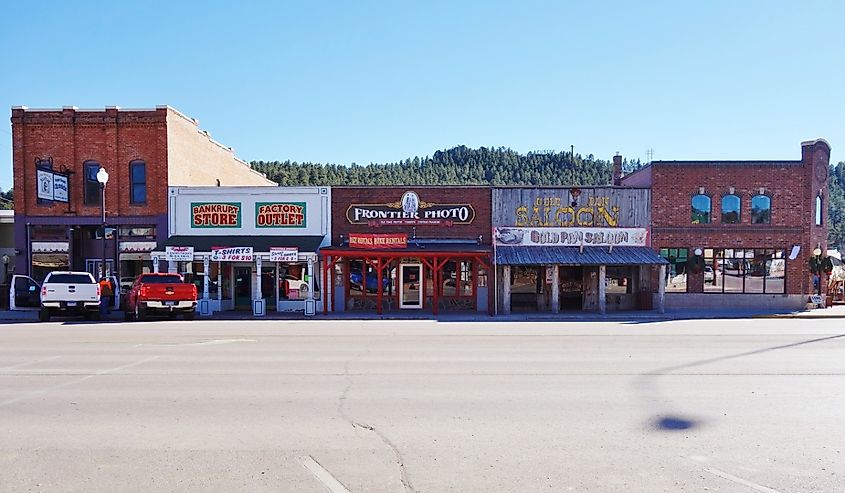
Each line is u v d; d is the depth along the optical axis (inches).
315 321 902.4
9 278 1279.5
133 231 1099.3
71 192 1098.7
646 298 1075.9
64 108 1093.8
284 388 375.9
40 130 1099.9
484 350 552.4
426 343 607.5
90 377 412.2
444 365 463.8
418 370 441.1
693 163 1071.6
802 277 1074.7
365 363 474.0
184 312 916.0
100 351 541.6
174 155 1124.5
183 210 1086.4
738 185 1074.7
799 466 237.8
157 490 212.4
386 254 1000.9
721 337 661.9
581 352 537.0
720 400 343.6
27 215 1097.4
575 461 242.2
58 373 427.5
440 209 1071.0
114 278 1008.2
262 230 1079.0
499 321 911.0
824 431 284.0
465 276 1064.8
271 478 223.3
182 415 310.0
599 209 1069.8
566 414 312.8
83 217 1096.2
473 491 211.5
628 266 1091.9
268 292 1088.2
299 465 237.1
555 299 1018.1
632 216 1074.1
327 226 1074.1
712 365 461.7
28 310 1035.9
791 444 264.7
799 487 216.8
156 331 732.0
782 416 309.7
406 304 1072.2
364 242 1029.8
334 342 616.4
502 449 256.7
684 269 1078.4
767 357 503.8
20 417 306.2
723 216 1077.8
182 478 223.5
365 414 312.5
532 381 398.3
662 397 350.9
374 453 251.3
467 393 361.7
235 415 310.0
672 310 1059.9
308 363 474.3
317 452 252.5
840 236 4025.6
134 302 903.7
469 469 232.8
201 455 248.5
